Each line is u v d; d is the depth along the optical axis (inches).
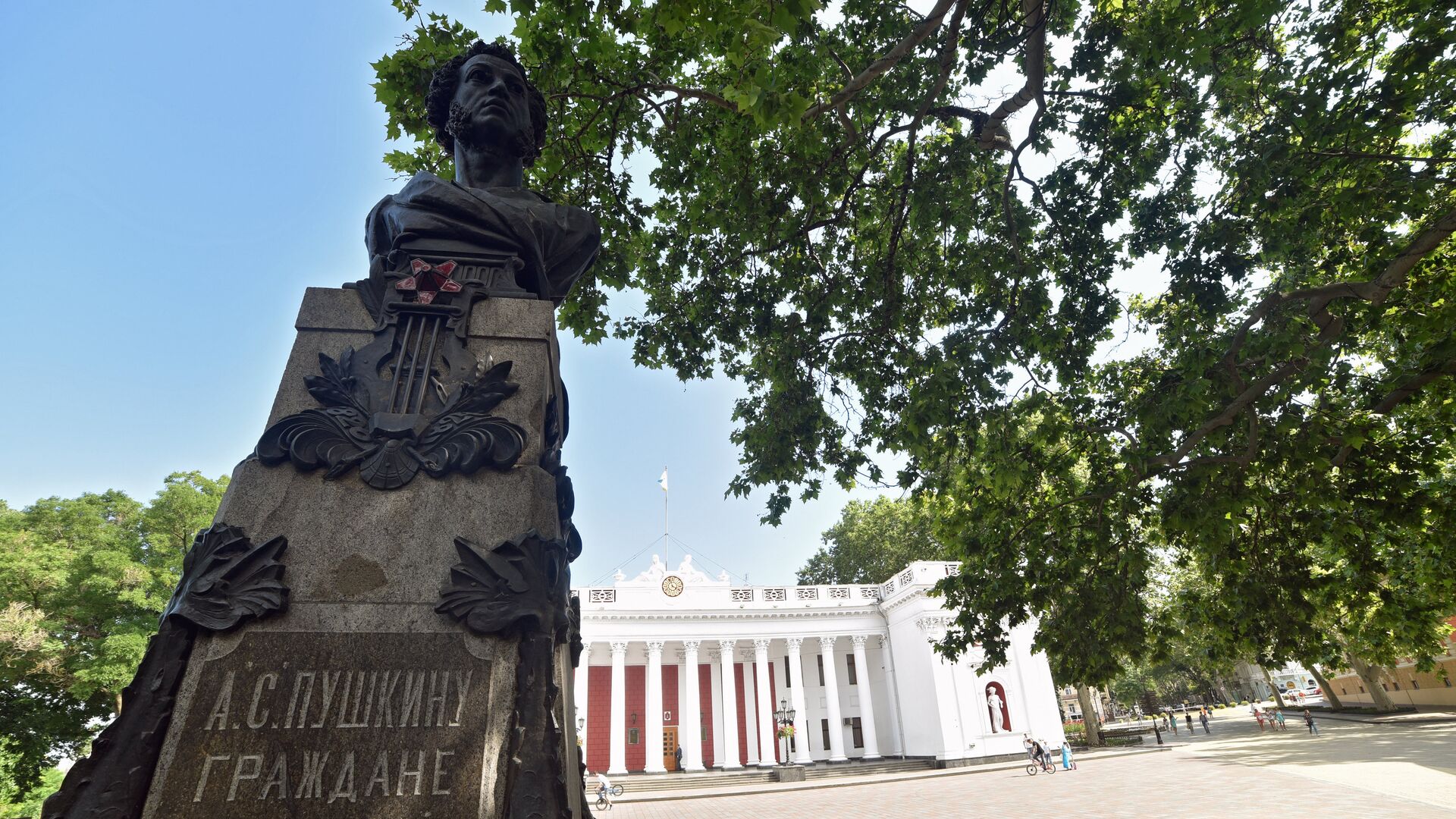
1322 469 370.9
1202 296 379.2
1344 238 426.9
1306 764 956.6
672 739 1766.7
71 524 1069.8
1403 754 941.8
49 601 927.0
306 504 127.6
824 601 1788.9
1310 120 341.1
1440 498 385.1
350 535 125.2
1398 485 383.6
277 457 130.9
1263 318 369.1
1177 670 2992.1
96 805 97.3
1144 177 399.2
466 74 208.8
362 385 143.1
